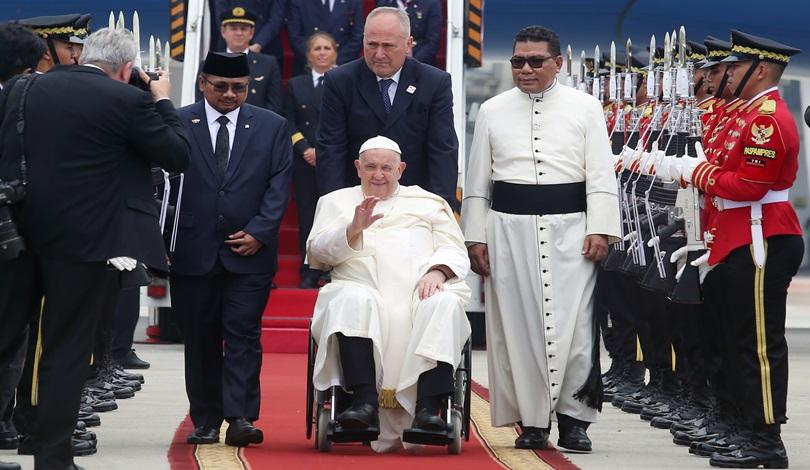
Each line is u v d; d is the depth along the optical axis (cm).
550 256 1442
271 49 2650
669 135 1559
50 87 1148
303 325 2425
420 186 1502
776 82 1362
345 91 1495
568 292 1439
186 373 1438
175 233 1410
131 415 1648
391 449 1378
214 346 1435
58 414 1132
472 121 3844
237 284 1413
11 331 1155
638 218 1620
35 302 1166
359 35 2605
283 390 1892
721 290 1359
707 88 1519
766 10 4069
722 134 1383
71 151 1137
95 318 1151
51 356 1137
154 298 2525
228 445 1406
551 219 1445
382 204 1434
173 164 1177
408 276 1394
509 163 1462
